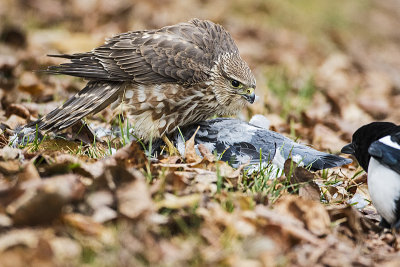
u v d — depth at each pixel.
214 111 10.80
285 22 26.67
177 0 23.94
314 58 23.19
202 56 10.27
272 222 7.09
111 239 6.55
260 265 6.51
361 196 9.51
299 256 6.91
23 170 7.52
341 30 28.59
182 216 7.23
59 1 21.20
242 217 7.25
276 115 14.31
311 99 17.17
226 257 6.49
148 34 10.44
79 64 10.03
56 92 13.79
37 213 6.61
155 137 10.46
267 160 9.71
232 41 11.07
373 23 31.78
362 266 6.89
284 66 20.41
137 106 10.29
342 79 20.73
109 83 10.22
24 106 11.45
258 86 17.28
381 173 7.90
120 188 7.19
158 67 10.02
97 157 9.31
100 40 18.62
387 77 23.36
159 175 8.16
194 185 8.05
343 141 13.40
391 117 17.27
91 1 21.28
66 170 7.81
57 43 18.02
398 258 7.17
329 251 7.12
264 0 27.36
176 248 6.66
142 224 6.84
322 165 9.59
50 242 6.30
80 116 9.95
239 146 10.02
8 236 6.34
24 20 19.66
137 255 6.39
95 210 6.99
